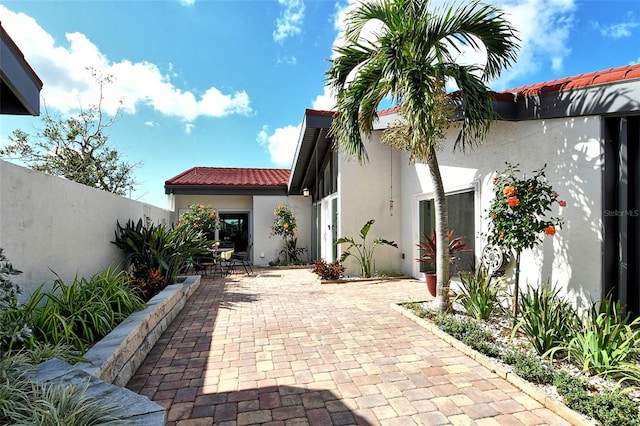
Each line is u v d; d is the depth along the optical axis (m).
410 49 4.80
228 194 13.89
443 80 5.00
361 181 9.96
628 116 4.15
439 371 3.61
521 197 4.48
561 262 4.82
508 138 5.77
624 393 2.89
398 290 8.01
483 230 6.39
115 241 6.76
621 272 4.21
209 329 5.14
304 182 13.67
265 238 14.22
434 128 4.98
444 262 5.57
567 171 4.73
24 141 13.48
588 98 4.17
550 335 3.72
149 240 7.10
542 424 2.67
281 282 9.45
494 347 3.96
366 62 5.37
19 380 2.38
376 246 10.06
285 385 3.35
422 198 9.11
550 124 4.98
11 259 3.68
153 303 5.03
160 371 3.69
